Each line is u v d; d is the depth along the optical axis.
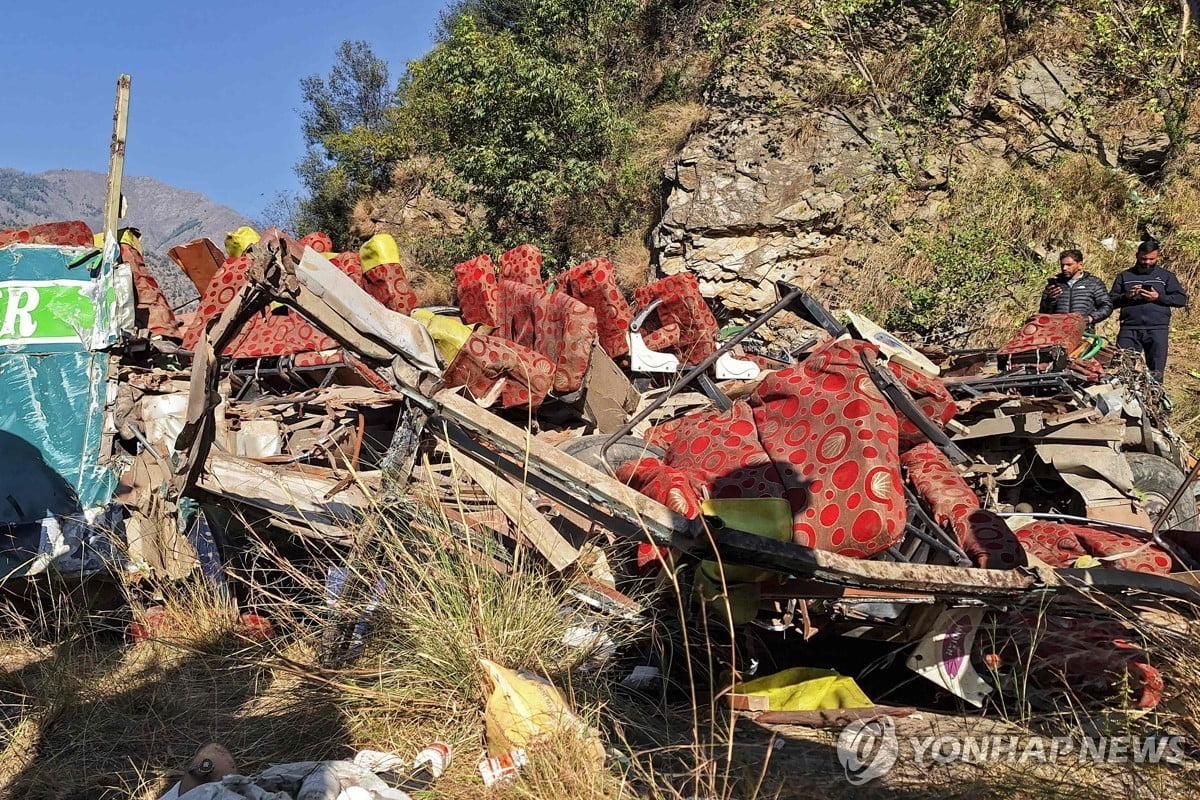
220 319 3.84
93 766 3.36
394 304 7.34
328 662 3.79
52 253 5.24
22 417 4.98
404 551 3.71
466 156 18.23
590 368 5.80
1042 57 14.66
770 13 16.67
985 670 3.68
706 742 3.28
